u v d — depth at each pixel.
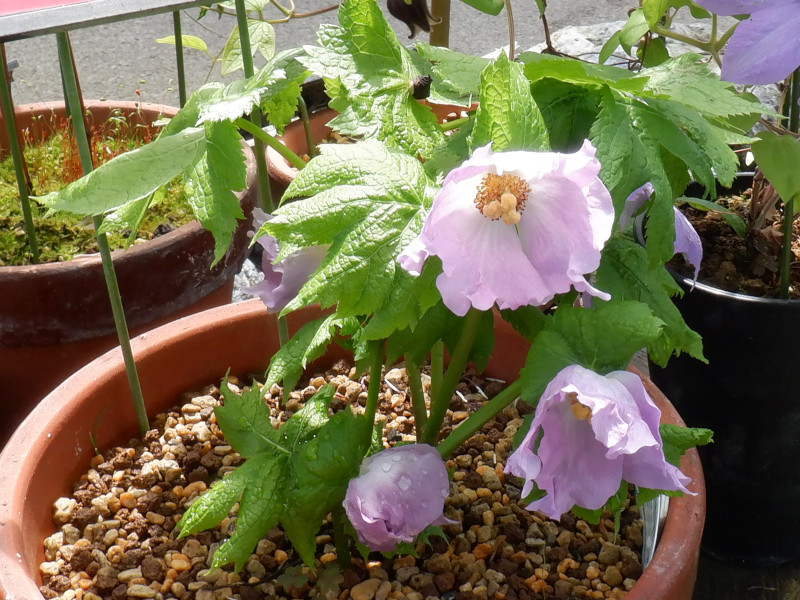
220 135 0.40
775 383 0.56
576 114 0.38
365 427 0.41
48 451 0.47
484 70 0.32
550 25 1.57
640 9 0.56
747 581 0.63
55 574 0.45
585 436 0.34
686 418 0.61
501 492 0.51
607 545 0.47
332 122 0.38
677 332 0.42
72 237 0.73
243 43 0.43
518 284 0.30
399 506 0.39
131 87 1.41
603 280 0.42
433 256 0.33
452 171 0.29
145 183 0.39
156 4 0.39
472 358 0.47
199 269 0.66
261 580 0.46
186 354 0.55
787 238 0.54
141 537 0.49
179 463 0.53
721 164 0.37
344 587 0.45
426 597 0.45
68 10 0.38
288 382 0.44
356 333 0.41
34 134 0.86
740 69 0.31
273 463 0.41
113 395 0.52
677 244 0.47
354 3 0.38
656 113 0.37
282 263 0.41
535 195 0.30
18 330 0.62
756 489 0.60
